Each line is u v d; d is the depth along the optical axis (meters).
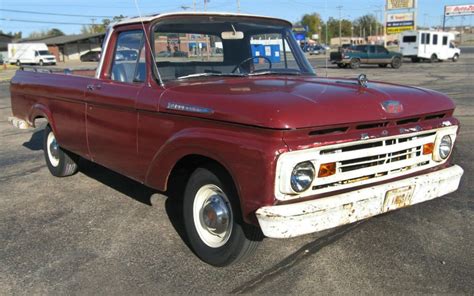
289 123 2.89
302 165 3.01
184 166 3.89
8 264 3.87
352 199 3.17
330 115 3.06
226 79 4.13
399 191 3.43
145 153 4.04
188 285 3.45
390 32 52.41
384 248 3.95
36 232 4.52
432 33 37.75
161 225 4.60
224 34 4.48
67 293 3.39
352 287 3.35
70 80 5.21
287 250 3.96
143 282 3.51
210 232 3.64
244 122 3.04
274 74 4.57
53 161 6.34
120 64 4.48
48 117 5.78
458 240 4.08
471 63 35.22
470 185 5.55
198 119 3.41
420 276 3.48
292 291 3.32
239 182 3.10
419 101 3.63
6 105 15.67
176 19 4.22
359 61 32.41
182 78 4.10
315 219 3.02
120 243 4.21
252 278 3.52
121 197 5.48
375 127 3.33
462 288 3.30
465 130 8.77
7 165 7.22
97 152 4.87
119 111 4.31
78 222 4.75
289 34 4.93
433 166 3.81
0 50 77.62
